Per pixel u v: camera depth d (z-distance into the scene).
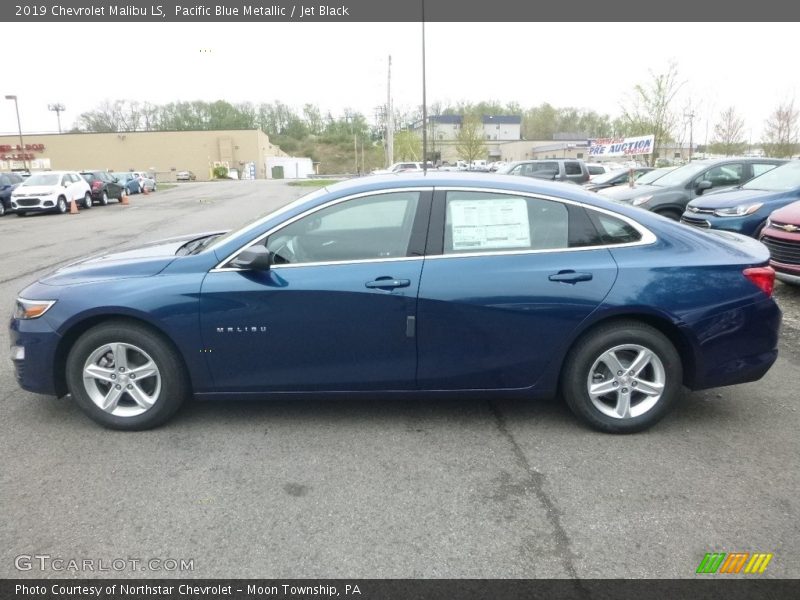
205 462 3.43
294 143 113.06
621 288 3.53
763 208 8.05
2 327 6.21
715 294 3.56
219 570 2.57
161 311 3.57
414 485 3.18
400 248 3.63
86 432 3.80
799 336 5.63
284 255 3.67
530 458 3.45
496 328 3.58
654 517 2.89
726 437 3.68
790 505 2.97
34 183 22.91
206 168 74.31
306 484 3.20
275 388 3.73
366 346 3.62
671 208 10.95
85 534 2.80
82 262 4.13
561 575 2.52
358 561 2.62
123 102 97.62
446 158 69.94
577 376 3.65
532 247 3.63
